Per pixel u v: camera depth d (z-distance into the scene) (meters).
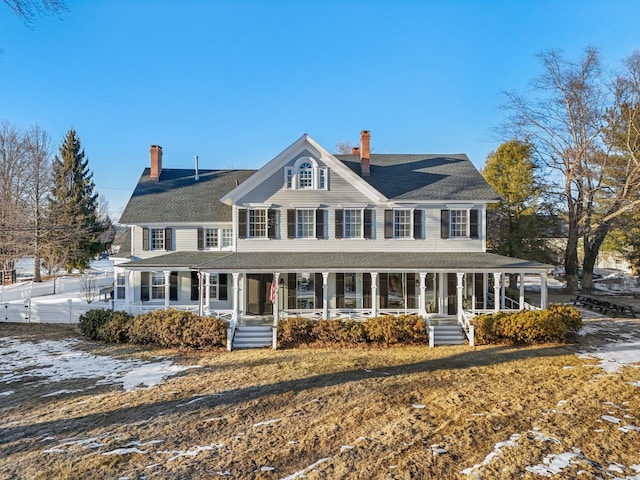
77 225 39.03
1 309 25.08
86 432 10.27
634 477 7.96
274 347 18.39
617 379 13.48
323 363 16.02
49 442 9.74
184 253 24.84
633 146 31.78
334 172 23.19
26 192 43.84
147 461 8.79
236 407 11.76
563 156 34.66
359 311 22.23
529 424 10.34
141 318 19.50
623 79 32.50
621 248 43.34
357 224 23.28
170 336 18.52
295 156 23.12
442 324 20.33
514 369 14.83
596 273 51.97
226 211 25.80
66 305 24.80
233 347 18.62
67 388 13.61
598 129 32.69
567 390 12.63
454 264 20.59
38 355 17.72
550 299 32.38
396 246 23.22
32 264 67.31
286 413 11.31
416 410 11.36
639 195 31.20
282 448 9.32
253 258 21.75
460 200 23.03
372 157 28.03
